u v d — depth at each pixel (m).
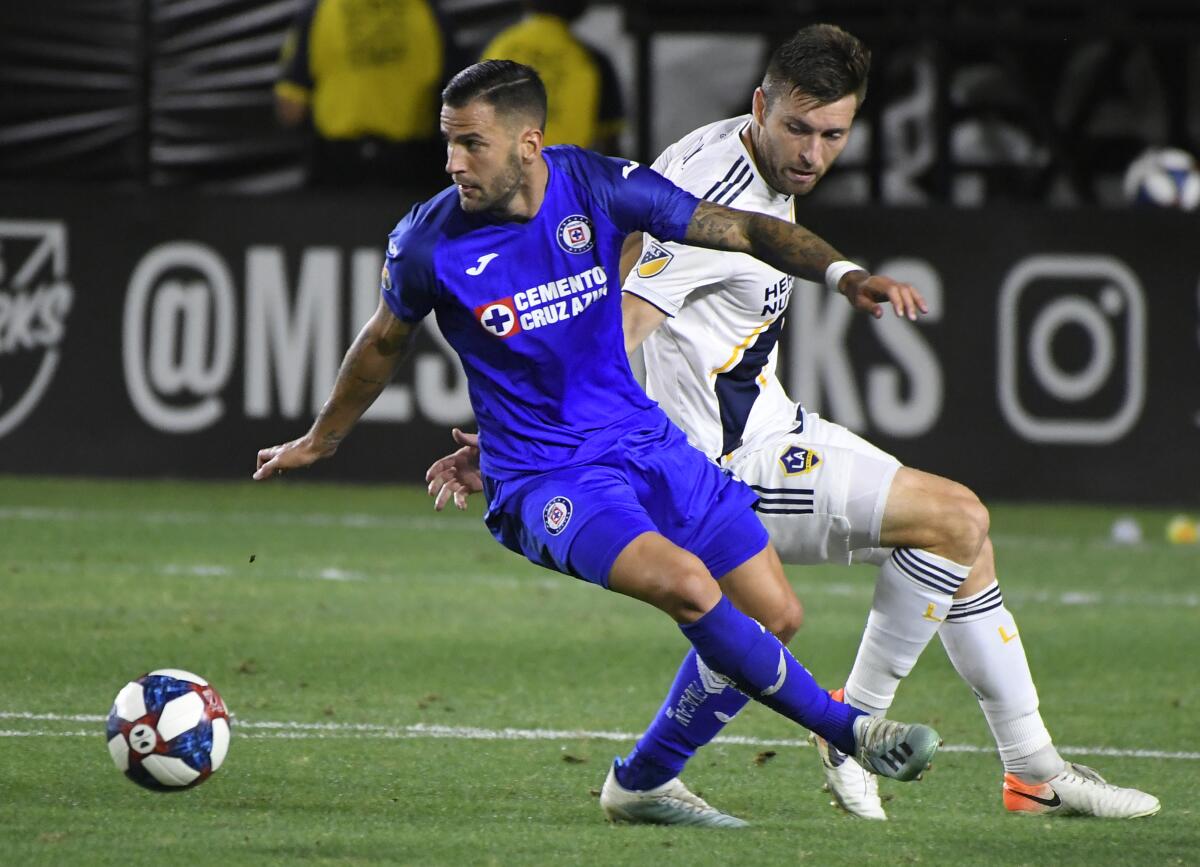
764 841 16.42
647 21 50.69
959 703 25.25
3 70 51.19
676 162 19.44
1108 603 33.88
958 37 51.34
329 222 47.50
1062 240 47.06
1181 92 54.53
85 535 38.69
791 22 50.72
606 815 17.58
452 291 16.53
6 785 18.08
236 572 34.72
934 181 52.25
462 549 38.72
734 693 16.95
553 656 27.64
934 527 17.75
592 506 16.30
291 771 19.39
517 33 49.94
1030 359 47.12
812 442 18.56
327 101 50.38
